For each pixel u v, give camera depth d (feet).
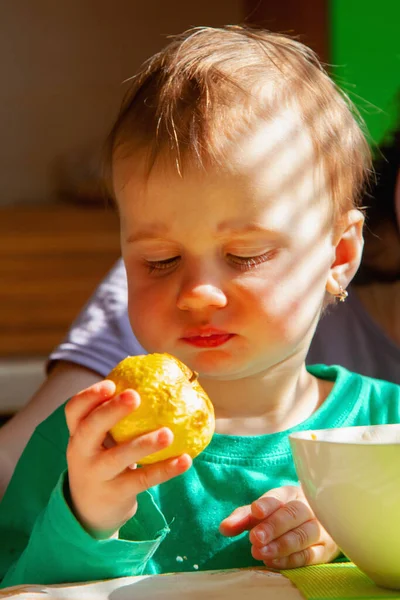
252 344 4.66
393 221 7.63
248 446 5.02
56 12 19.13
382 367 7.57
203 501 4.87
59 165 18.42
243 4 18.99
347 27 10.64
